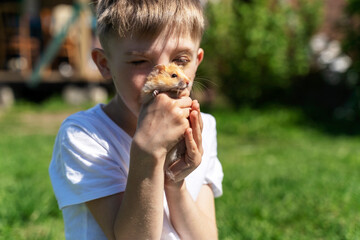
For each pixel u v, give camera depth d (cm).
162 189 161
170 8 174
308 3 995
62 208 183
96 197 173
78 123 189
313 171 539
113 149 186
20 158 606
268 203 413
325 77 1043
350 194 433
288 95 1016
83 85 1192
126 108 192
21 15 1197
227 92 985
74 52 1240
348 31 945
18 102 1177
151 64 174
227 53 950
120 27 172
